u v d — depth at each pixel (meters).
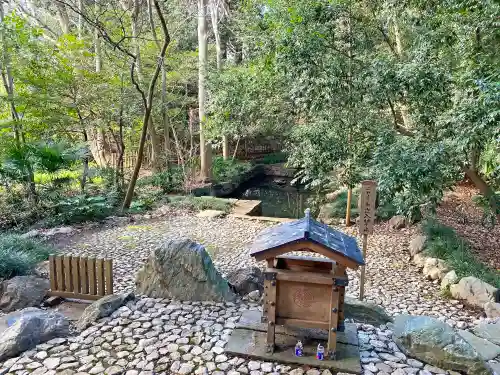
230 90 8.84
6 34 7.55
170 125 13.79
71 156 8.19
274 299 2.77
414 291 4.88
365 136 6.40
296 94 6.26
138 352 2.92
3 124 7.61
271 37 6.54
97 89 9.22
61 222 7.68
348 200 8.09
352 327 3.25
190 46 16.47
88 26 11.10
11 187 8.23
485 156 6.95
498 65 4.84
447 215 8.97
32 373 2.67
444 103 5.09
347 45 6.05
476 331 3.66
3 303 3.93
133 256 5.95
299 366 2.75
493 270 5.62
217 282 3.94
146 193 10.36
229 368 2.72
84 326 3.31
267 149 19.69
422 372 2.71
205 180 13.22
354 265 2.54
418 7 5.58
